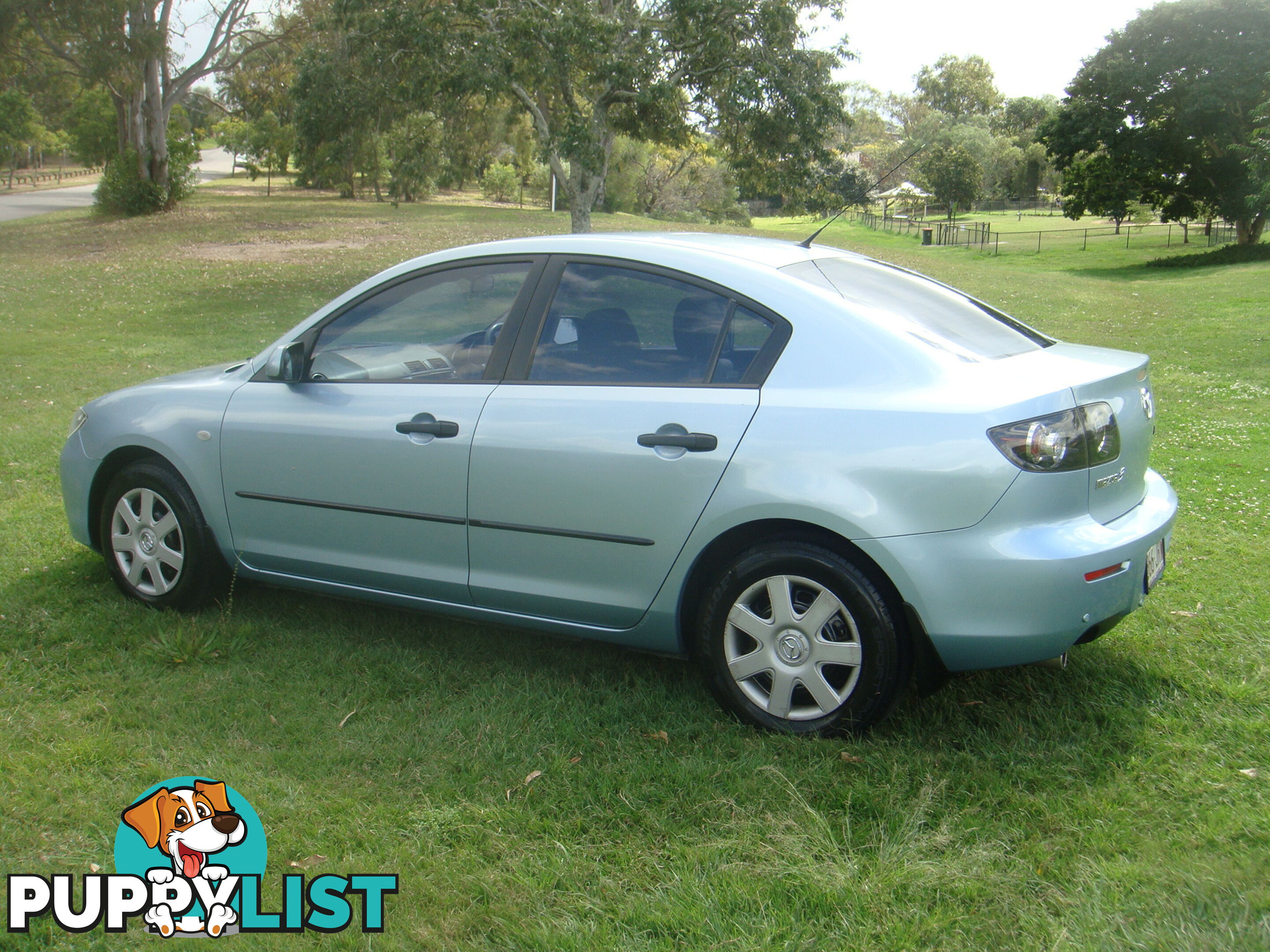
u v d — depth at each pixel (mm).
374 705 3598
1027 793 2943
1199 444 8055
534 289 3762
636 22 24188
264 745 3297
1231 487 6547
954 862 2605
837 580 3154
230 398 4273
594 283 3672
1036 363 3379
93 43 36938
